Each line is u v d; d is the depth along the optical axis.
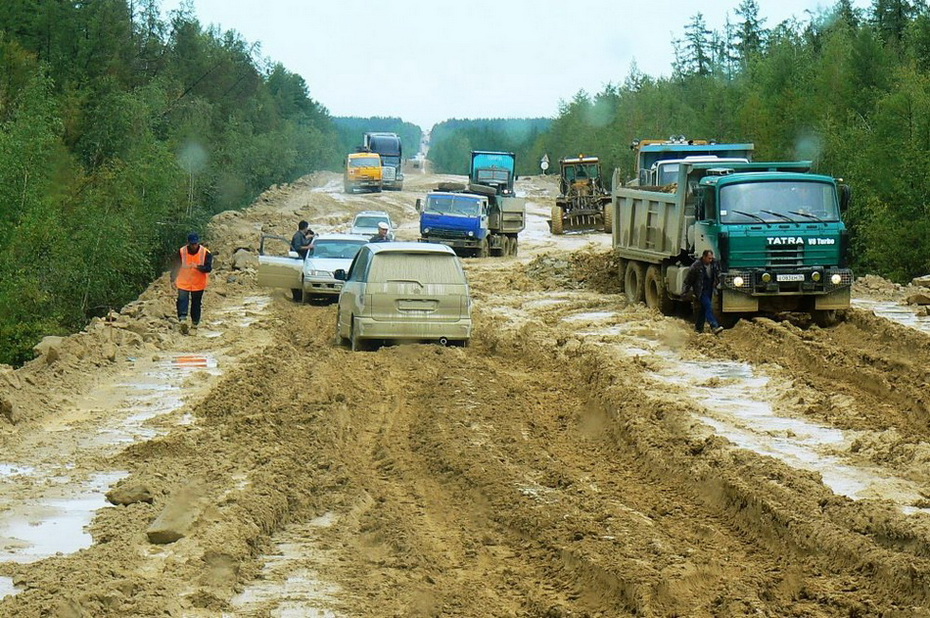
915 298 40.72
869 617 10.95
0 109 76.81
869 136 72.12
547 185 161.38
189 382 24.89
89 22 98.81
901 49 105.50
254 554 13.19
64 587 11.30
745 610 10.97
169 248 77.81
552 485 16.17
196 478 15.90
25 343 49.50
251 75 171.12
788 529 13.59
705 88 142.75
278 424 20.27
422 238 66.56
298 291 44.84
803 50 112.69
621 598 11.45
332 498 15.55
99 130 85.69
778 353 29.30
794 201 34.06
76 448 18.61
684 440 18.38
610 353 28.34
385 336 29.27
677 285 36.34
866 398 23.28
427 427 19.86
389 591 11.70
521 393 23.72
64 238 58.03
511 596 11.63
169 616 10.77
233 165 129.00
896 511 14.05
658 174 45.78
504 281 50.16
